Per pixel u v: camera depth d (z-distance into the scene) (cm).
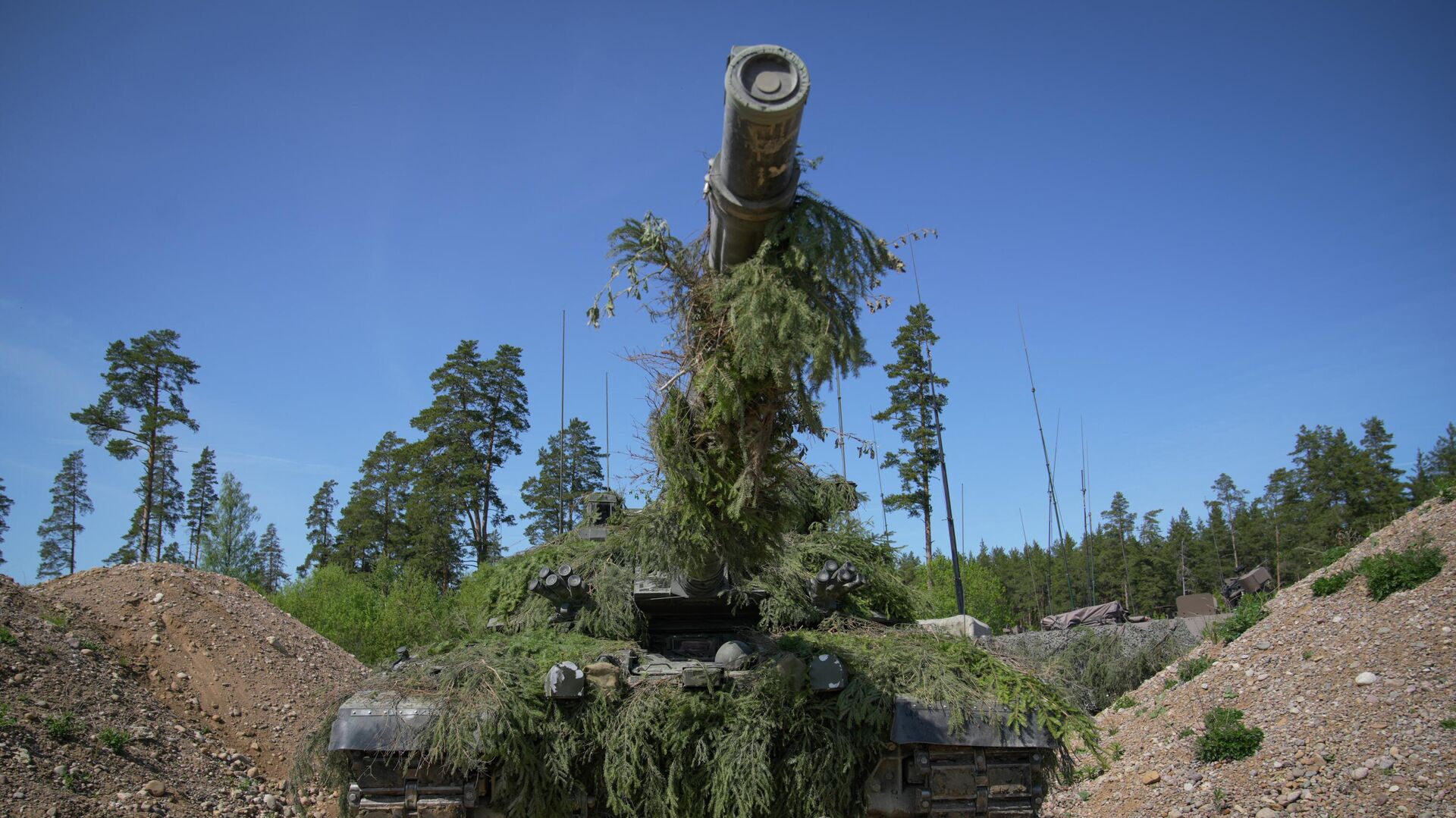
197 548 3284
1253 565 6050
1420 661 1148
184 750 1281
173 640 1555
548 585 824
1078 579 5975
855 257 622
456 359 3719
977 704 663
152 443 3747
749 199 593
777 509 704
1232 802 1051
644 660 763
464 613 1015
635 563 867
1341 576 1481
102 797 1067
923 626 884
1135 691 1662
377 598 2819
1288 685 1264
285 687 1575
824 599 858
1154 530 6606
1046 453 2336
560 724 673
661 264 691
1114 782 1250
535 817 664
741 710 674
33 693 1227
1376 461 5456
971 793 666
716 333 649
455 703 659
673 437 667
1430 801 905
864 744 666
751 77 520
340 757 697
